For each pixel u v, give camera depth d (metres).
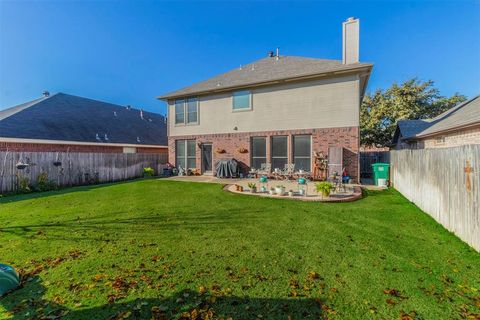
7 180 11.05
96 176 14.65
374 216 6.43
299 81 13.15
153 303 2.86
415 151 7.66
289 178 13.16
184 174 16.67
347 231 5.27
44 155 12.34
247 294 3.00
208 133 15.91
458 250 4.25
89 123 20.45
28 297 3.02
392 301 2.85
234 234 5.12
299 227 5.56
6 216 6.77
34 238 4.98
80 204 8.23
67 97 22.23
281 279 3.33
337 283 3.23
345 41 12.23
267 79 13.57
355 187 10.58
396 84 23.44
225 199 8.63
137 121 26.38
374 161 17.11
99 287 3.19
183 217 6.41
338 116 12.32
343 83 12.23
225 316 2.63
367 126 22.52
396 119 22.17
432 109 22.80
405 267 3.64
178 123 17.09
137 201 8.49
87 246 4.53
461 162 4.76
